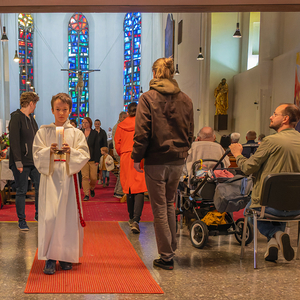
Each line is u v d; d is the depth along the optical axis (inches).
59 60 1135.0
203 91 598.5
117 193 267.1
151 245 146.7
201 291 100.1
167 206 121.2
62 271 113.9
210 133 161.3
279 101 442.0
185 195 162.2
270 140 124.0
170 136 113.8
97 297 94.5
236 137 203.3
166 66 117.4
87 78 1147.3
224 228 153.6
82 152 113.3
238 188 136.0
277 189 117.0
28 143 165.2
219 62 587.8
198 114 618.8
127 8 208.8
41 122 1120.8
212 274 114.1
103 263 123.0
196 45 626.8
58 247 109.3
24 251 134.4
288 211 123.9
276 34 456.8
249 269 119.7
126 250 139.0
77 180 114.3
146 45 1002.1
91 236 160.1
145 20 1016.2
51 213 109.5
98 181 382.6
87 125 269.1
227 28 585.6
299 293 100.1
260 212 122.9
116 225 182.9
